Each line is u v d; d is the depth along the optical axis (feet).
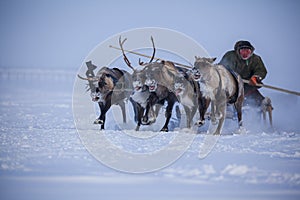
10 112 236.63
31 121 194.49
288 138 142.00
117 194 74.28
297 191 76.89
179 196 73.31
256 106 165.58
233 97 152.46
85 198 72.08
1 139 131.64
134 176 86.38
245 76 169.99
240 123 155.33
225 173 88.94
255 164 99.50
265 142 134.00
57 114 226.79
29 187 78.43
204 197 72.79
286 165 98.78
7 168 91.25
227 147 123.13
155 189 77.41
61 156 104.88
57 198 72.13
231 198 72.43
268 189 77.92
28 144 122.52
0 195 73.72
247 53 168.86
